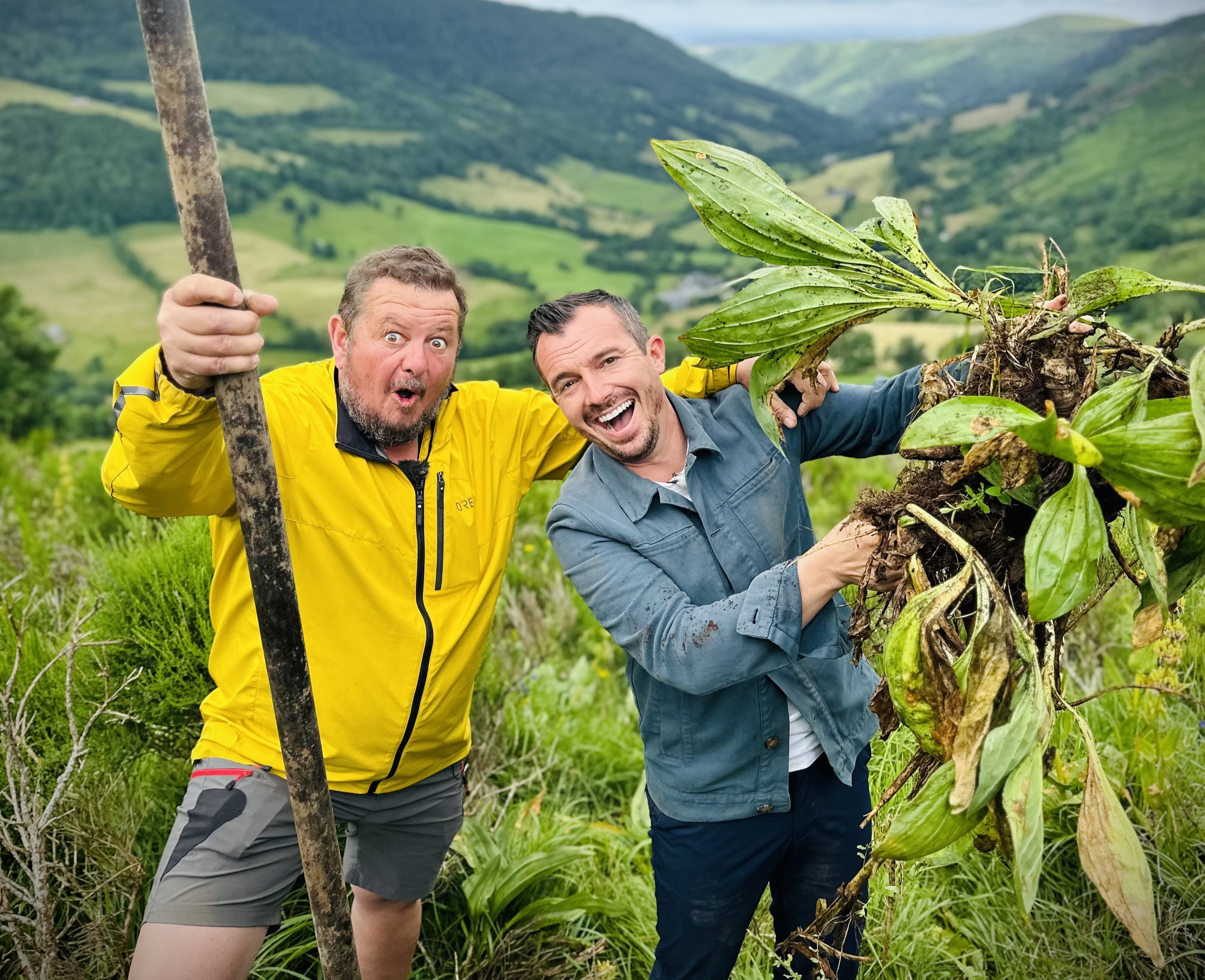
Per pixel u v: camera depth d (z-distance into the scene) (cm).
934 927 236
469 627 196
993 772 121
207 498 167
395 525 187
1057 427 119
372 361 177
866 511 152
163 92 114
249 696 183
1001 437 130
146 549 285
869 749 204
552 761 330
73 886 212
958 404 130
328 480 183
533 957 245
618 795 338
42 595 350
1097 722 295
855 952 198
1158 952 119
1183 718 269
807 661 186
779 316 156
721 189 156
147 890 242
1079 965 221
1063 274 149
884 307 158
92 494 652
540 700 381
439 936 257
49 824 194
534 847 279
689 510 188
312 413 184
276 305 125
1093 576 122
